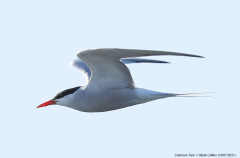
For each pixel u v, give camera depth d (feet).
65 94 41.96
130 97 40.27
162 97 40.68
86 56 34.91
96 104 40.42
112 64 36.78
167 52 31.01
